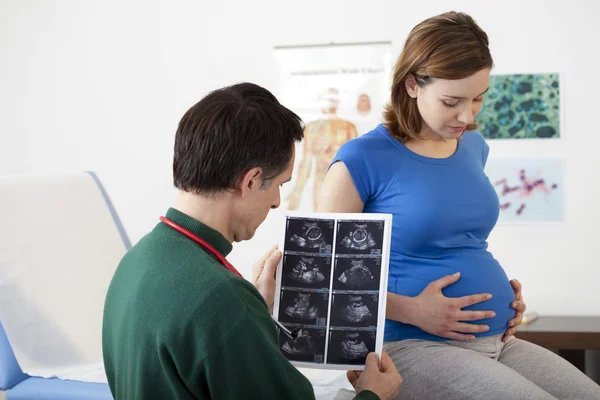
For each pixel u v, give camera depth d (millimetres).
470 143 1633
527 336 2725
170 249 992
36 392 1755
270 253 1388
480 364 1323
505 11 3016
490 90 3043
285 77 3176
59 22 3273
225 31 3191
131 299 978
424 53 1373
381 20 3105
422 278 1441
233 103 1019
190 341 918
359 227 1308
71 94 3293
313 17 3145
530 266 3072
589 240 3037
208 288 929
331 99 3156
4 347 1868
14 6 3291
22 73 3309
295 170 3191
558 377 1412
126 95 3262
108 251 2299
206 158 1001
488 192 1525
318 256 1311
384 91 3125
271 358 951
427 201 1437
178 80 3230
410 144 1491
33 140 3326
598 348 2688
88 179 2414
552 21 2996
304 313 1297
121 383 1011
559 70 3010
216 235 1026
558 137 3023
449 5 3055
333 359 1287
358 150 1465
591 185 3023
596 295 3049
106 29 3254
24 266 2031
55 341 1983
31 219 2125
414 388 1364
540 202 3047
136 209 3291
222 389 930
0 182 2115
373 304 1287
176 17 3211
